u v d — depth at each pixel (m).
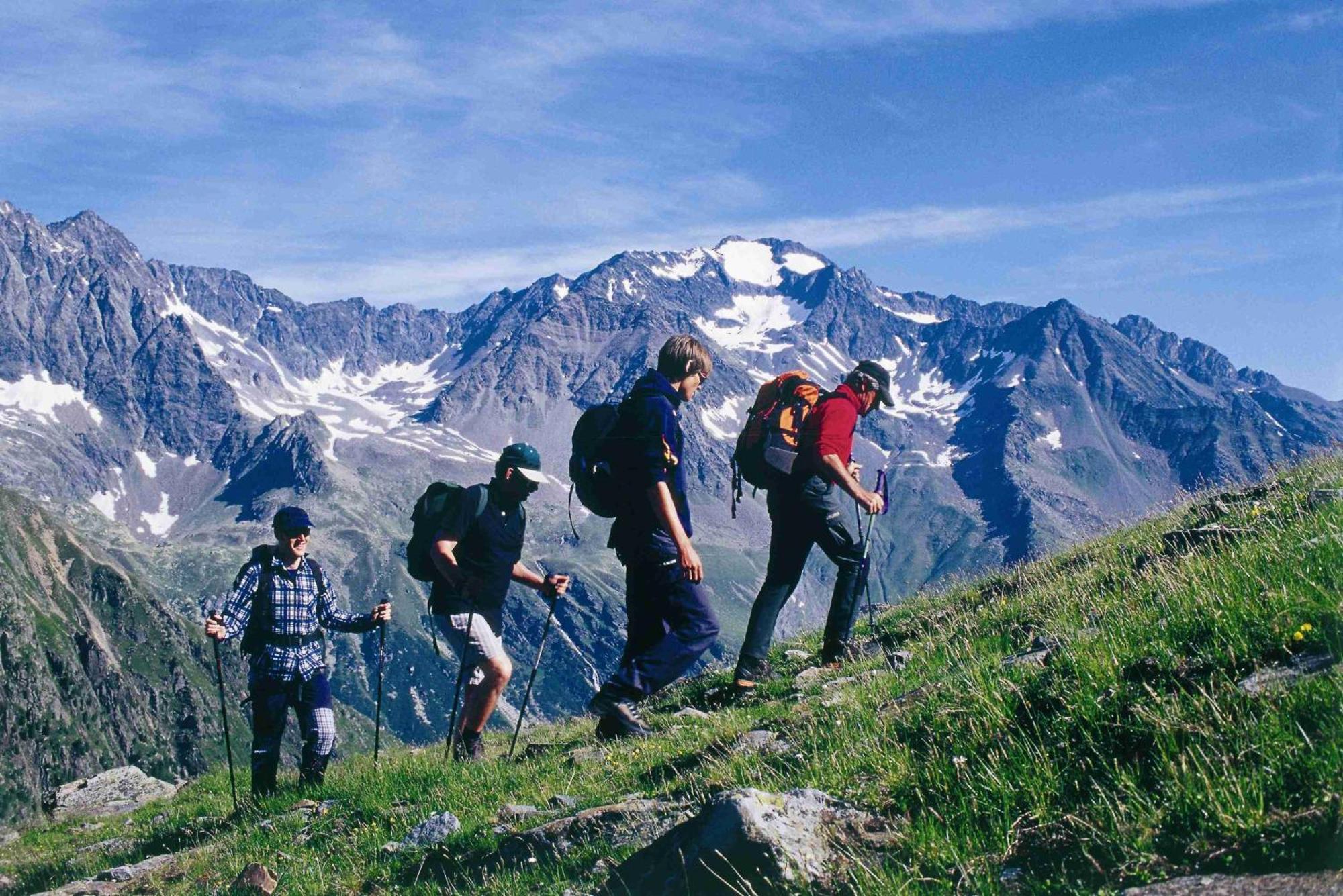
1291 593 6.58
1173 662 6.43
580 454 11.30
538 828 7.95
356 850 9.61
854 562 13.26
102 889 10.97
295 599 13.82
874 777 6.84
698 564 11.18
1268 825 4.60
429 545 12.54
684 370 11.18
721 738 9.60
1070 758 5.98
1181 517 15.33
